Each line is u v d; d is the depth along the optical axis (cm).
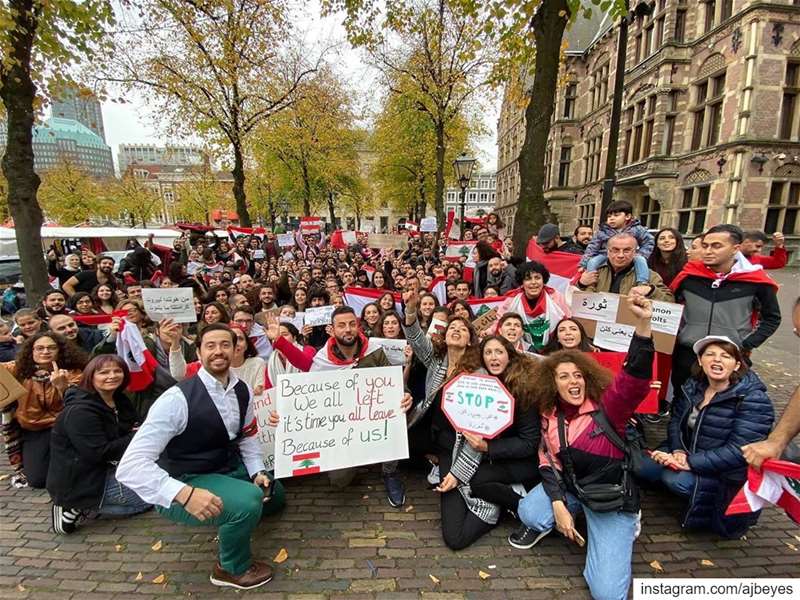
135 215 4147
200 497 214
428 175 2600
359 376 295
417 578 250
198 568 259
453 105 1656
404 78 1583
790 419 215
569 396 260
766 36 1439
